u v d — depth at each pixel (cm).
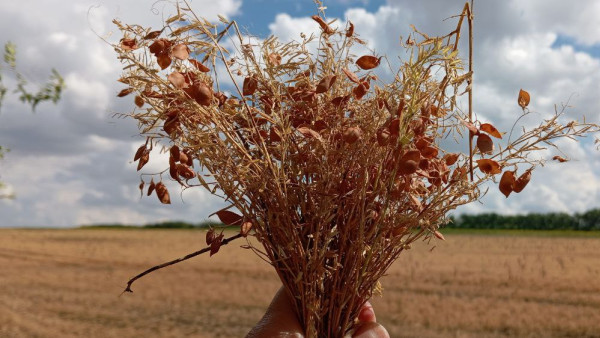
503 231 4659
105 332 970
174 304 1259
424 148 135
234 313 1148
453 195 146
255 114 147
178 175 142
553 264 1838
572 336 883
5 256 2516
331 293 149
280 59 155
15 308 1192
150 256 2536
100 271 1947
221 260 2195
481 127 135
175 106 140
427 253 2273
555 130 135
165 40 137
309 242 146
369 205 143
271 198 145
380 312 1086
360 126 140
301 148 145
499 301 1187
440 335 897
